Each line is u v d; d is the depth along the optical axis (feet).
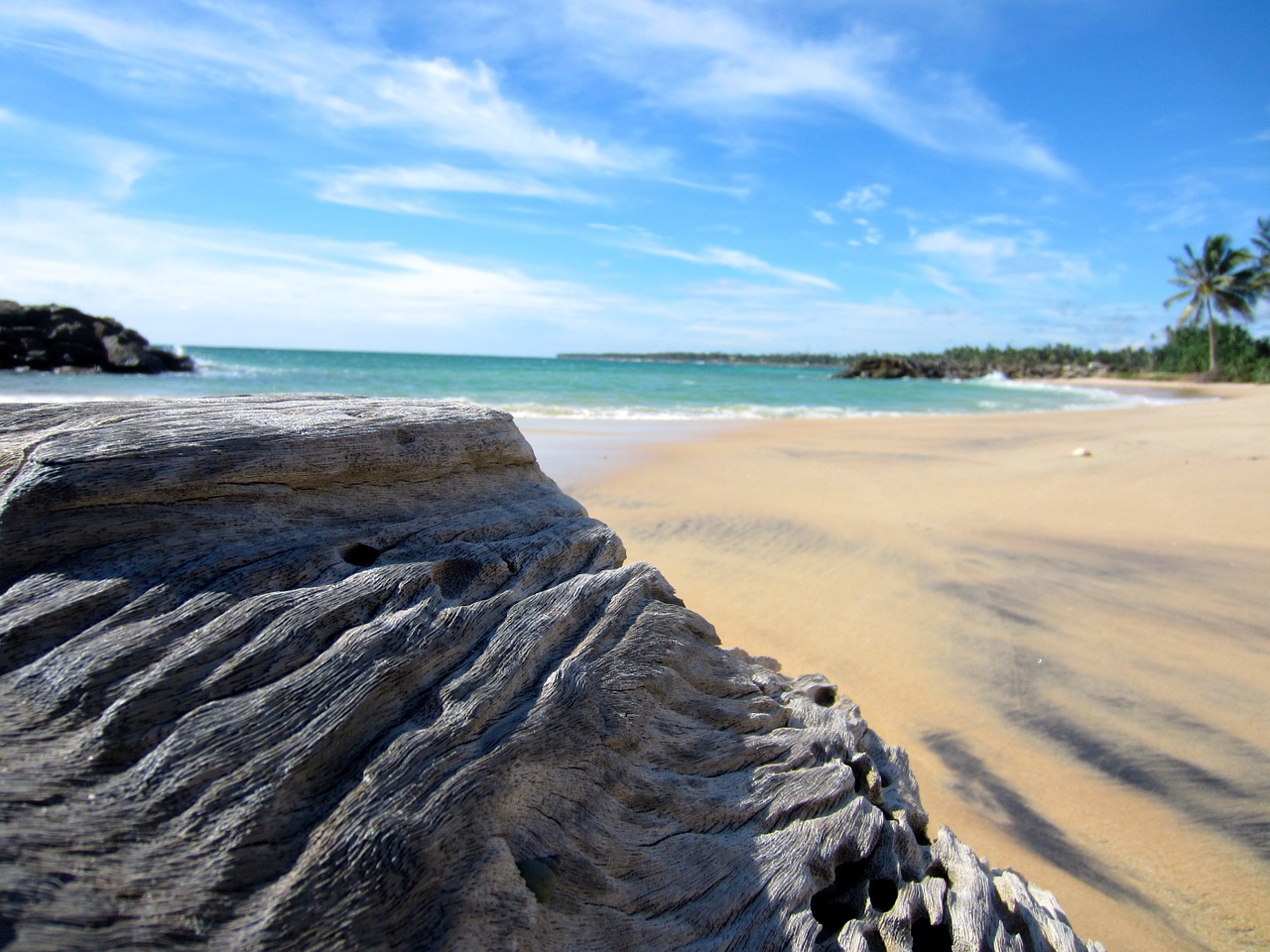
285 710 7.54
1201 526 37.06
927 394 164.04
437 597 9.55
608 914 8.32
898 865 10.96
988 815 16.40
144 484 8.60
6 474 8.36
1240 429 69.31
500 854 7.55
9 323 134.51
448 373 180.55
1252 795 16.88
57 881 6.06
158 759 6.90
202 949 6.10
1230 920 13.51
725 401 119.85
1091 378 288.71
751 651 23.79
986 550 34.17
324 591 8.74
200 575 8.47
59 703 7.09
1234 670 22.59
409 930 6.79
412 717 8.23
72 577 7.99
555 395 119.03
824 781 11.27
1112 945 12.92
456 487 12.12
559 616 10.15
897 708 20.67
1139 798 16.94
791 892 9.53
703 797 10.03
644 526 36.70
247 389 107.86
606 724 9.47
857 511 40.86
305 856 6.78
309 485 10.14
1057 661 23.32
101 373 132.98
